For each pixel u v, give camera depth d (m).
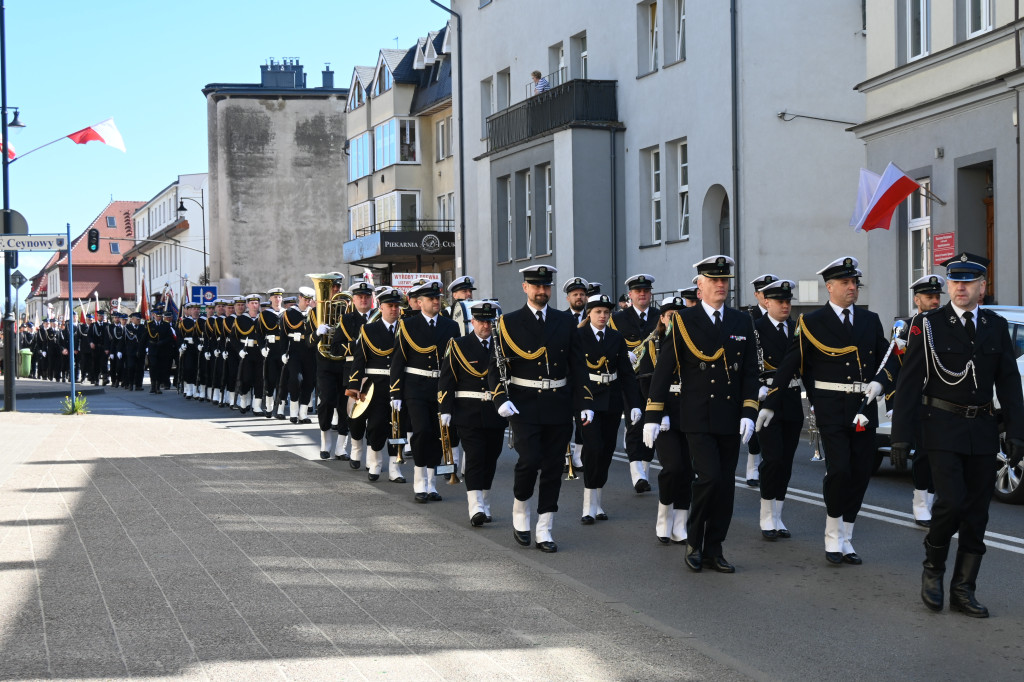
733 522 10.77
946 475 7.35
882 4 21.78
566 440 9.58
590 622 7.02
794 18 26.92
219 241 68.56
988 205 19.86
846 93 27.25
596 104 30.77
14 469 13.73
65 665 6.01
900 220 21.55
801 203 27.06
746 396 8.62
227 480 12.87
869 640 6.85
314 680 5.82
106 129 27.02
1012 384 7.38
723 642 6.82
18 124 24.30
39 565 8.41
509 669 6.06
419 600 7.50
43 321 47.81
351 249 46.25
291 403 21.64
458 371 10.52
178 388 31.97
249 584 7.86
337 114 68.62
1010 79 18.31
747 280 26.75
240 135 67.88
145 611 7.12
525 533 9.71
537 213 32.75
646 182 30.28
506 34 36.03
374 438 13.31
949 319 7.41
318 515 10.64
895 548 9.50
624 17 30.45
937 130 20.33
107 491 11.97
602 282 30.80
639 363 11.98
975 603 7.39
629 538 10.03
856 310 9.17
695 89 27.94
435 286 11.97
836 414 8.98
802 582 8.35
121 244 114.06
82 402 24.09
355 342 13.33
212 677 5.84
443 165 45.81
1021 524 10.51
